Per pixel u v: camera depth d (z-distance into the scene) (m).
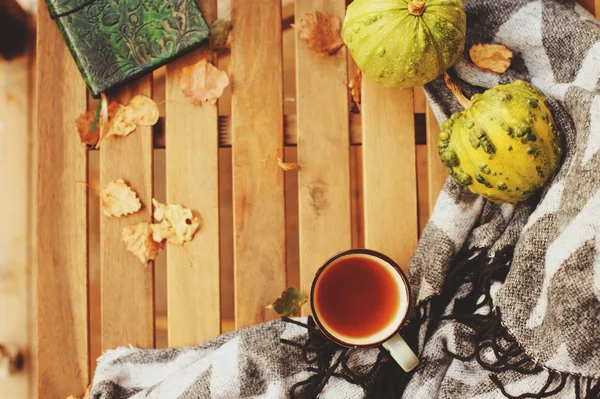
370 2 0.91
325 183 1.00
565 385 0.94
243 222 1.00
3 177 1.11
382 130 1.00
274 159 1.00
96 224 1.12
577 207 0.90
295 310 0.99
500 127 0.89
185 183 1.00
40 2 1.01
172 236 1.00
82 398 1.01
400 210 1.00
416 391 0.96
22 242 1.11
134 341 1.00
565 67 0.96
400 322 0.92
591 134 0.90
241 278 1.00
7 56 1.10
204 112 1.00
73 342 1.01
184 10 0.99
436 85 0.99
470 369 0.96
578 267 0.89
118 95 1.01
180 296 1.00
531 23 0.96
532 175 0.90
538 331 0.93
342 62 1.00
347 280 0.94
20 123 1.11
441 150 0.93
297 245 1.12
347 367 0.96
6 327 1.11
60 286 1.01
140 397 0.97
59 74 1.01
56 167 1.01
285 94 1.11
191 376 0.97
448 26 0.90
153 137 1.01
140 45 0.99
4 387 1.11
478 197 0.97
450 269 0.98
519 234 0.97
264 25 1.01
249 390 0.97
